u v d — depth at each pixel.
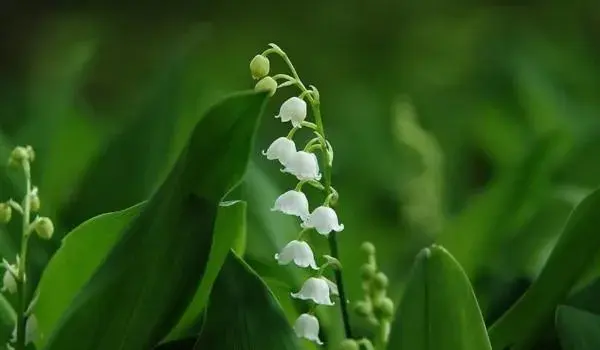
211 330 0.63
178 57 0.79
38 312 0.66
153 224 0.63
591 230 0.64
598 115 1.23
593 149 1.06
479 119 1.29
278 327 0.63
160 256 0.63
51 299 0.66
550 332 0.65
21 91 1.57
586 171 1.04
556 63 1.50
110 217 0.65
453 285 0.61
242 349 0.63
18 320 0.64
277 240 0.72
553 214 0.84
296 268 0.70
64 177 0.86
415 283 0.62
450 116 1.53
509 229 0.81
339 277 0.63
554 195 0.84
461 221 0.81
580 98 1.39
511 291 0.69
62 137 0.91
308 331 0.63
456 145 1.36
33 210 0.65
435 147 1.04
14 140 0.89
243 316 0.63
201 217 0.63
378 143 1.31
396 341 0.62
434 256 0.61
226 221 0.65
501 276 0.78
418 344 0.62
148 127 0.77
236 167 0.62
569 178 1.04
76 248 0.65
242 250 0.66
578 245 0.64
